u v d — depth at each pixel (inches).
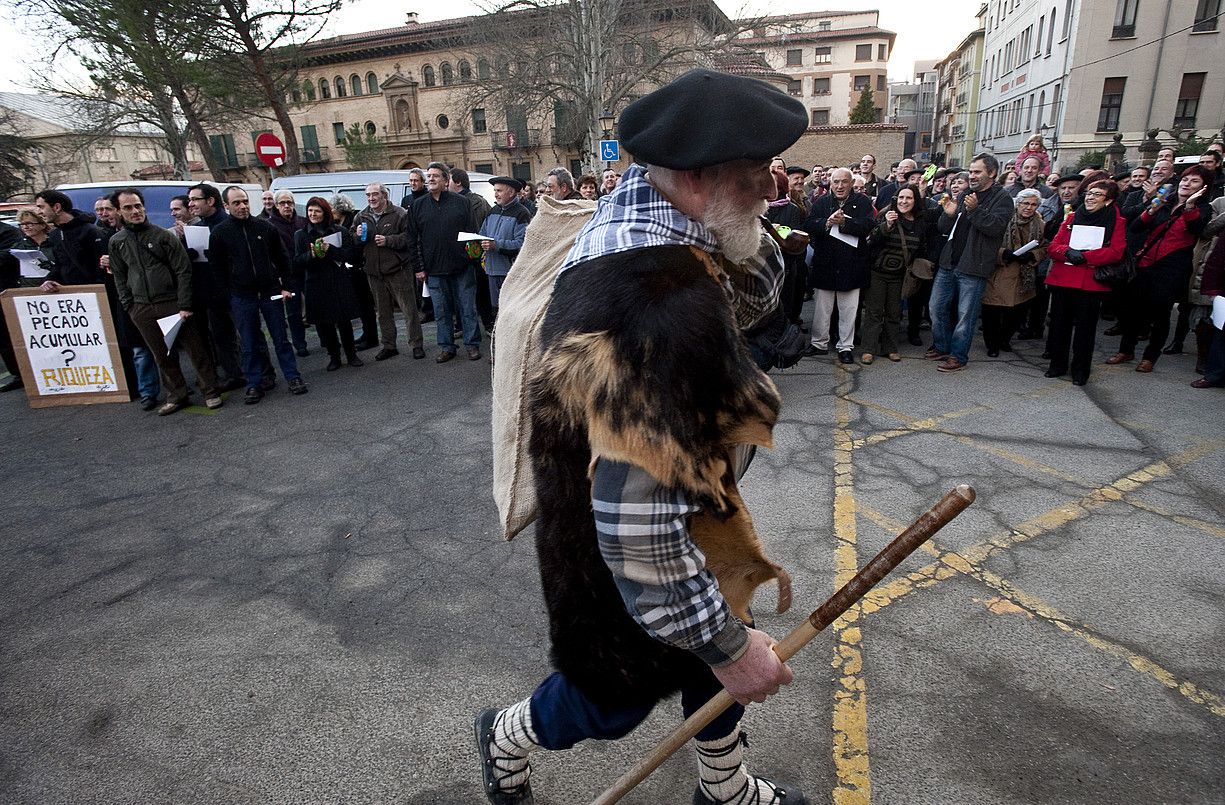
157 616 115.5
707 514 44.2
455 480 164.9
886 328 254.4
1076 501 140.6
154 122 866.1
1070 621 103.7
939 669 94.7
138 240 209.3
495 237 263.0
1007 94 1534.2
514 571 124.6
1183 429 176.9
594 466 39.0
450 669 99.7
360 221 272.2
